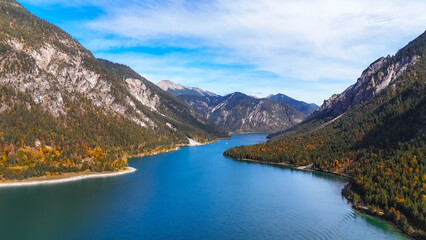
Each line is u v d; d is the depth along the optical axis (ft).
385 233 415.64
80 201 574.15
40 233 419.33
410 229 408.87
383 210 484.33
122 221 470.39
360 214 495.00
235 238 412.77
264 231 435.53
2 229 432.25
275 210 527.40
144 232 428.97
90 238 405.39
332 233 422.82
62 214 499.92
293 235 421.59
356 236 409.28
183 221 473.26
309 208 534.37
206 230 438.81
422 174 530.68
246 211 522.06
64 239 400.88
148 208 536.83
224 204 563.48
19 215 490.90
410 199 465.88
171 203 568.41
